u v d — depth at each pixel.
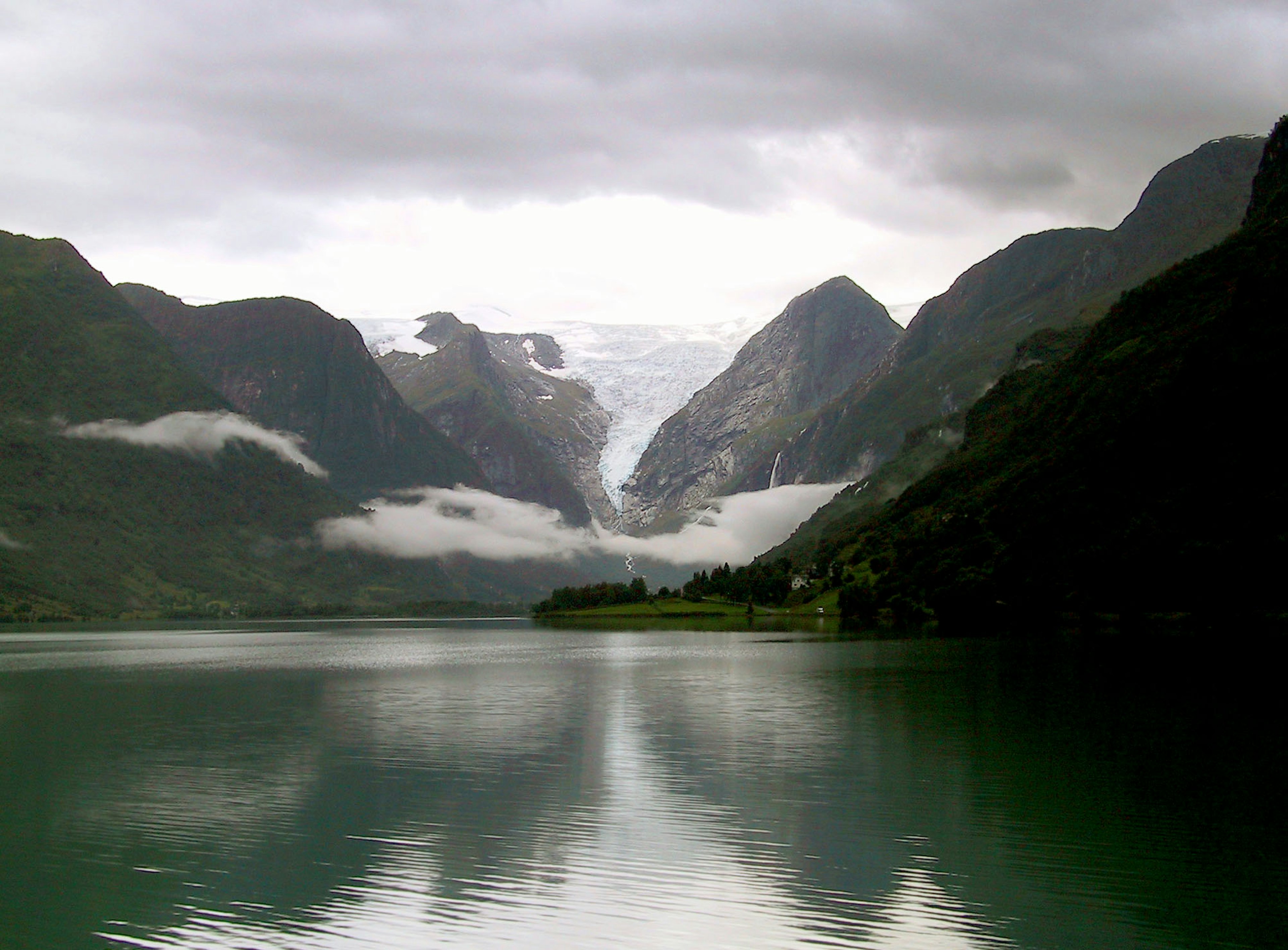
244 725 80.50
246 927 36.97
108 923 37.59
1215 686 92.06
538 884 40.66
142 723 82.25
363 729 77.25
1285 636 129.75
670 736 72.00
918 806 50.84
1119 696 87.06
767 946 34.84
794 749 66.00
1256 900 38.31
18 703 97.56
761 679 111.38
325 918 37.53
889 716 79.50
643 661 143.88
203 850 45.44
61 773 61.28
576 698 95.69
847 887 40.00
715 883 40.66
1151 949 34.44
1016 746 65.94
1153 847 44.19
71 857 44.56
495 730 75.81
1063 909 37.72
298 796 54.84
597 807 51.44
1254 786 54.44
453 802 53.06
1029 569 178.50
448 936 36.06
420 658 160.38
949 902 38.34
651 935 35.81
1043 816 49.06
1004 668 113.88
